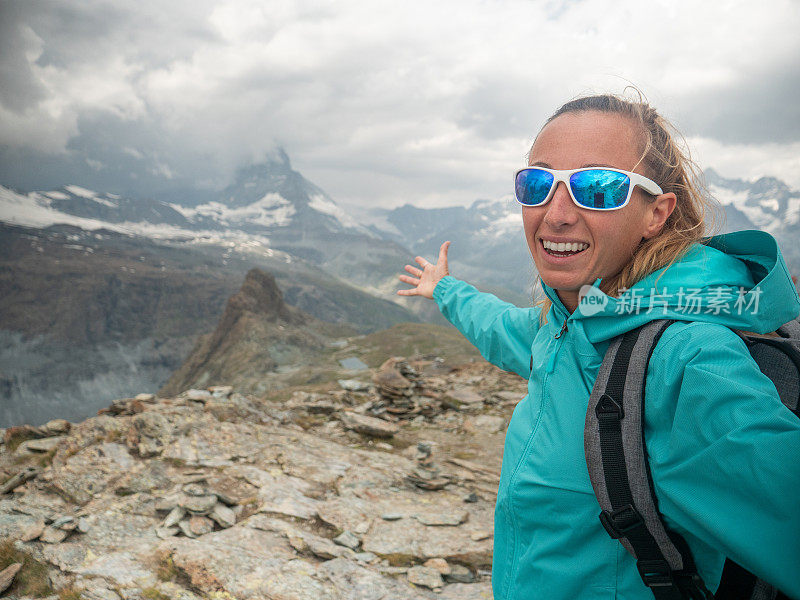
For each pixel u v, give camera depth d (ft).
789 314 3.92
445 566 15.93
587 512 4.31
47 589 13.89
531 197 4.59
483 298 7.76
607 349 4.38
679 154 4.60
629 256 4.47
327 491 20.85
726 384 3.36
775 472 3.03
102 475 20.31
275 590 13.61
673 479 3.57
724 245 4.47
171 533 16.52
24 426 26.23
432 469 24.86
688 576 3.87
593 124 4.42
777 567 3.04
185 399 31.09
